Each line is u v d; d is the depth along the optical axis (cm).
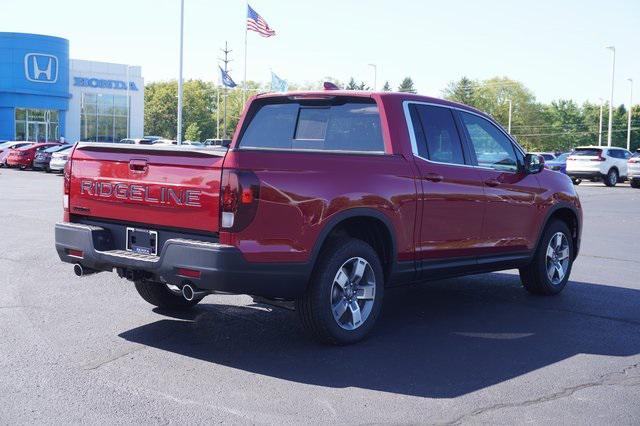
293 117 632
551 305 732
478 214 662
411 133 607
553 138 13962
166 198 515
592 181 3891
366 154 568
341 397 447
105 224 567
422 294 778
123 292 742
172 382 470
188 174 504
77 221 588
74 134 5922
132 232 546
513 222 707
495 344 577
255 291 502
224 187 485
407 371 502
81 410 418
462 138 660
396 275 596
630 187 3388
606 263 1029
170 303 664
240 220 486
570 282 870
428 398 448
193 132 12019
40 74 5416
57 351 532
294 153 518
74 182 580
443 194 621
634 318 679
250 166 491
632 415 425
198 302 704
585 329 633
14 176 3102
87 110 5975
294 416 414
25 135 5475
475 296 771
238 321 633
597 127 14262
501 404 440
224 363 512
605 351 564
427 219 610
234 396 445
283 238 507
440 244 627
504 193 690
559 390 468
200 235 505
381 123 595
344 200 538
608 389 472
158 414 414
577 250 815
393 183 577
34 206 1667
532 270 762
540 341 589
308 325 547
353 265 559
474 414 422
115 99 6119
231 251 483
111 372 488
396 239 585
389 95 604
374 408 429
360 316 567
